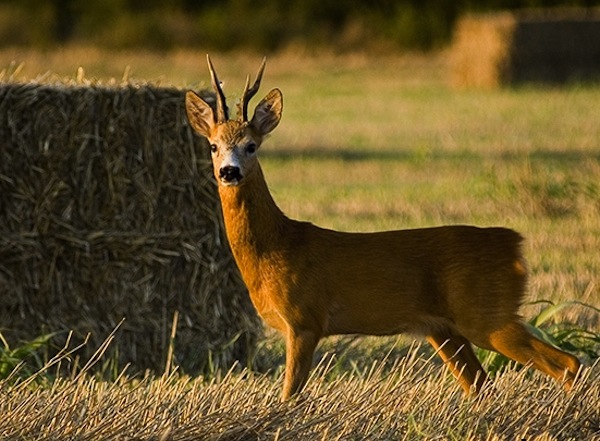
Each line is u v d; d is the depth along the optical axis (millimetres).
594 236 45594
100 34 138500
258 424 23125
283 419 23422
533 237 45531
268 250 26812
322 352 32125
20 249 32750
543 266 41062
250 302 33500
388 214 50344
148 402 24375
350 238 26969
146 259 33125
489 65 107188
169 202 33188
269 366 33156
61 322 32938
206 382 30781
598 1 141875
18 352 30375
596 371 26562
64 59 120750
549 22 107688
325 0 144000
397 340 32781
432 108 93188
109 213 33062
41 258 32812
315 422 23188
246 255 26984
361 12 144500
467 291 26500
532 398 25047
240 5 145625
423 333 27188
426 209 51062
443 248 26719
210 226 33312
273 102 27172
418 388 25469
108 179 32969
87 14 143875
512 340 26422
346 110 92500
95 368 32781
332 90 107250
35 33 134875
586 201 50438
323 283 26672
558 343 29094
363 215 50094
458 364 27359
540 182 51562
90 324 33000
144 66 118688
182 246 33250
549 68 108188
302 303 26688
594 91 102188
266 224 26828
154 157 33094
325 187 58156
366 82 114062
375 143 74375
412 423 23641
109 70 114062
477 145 72125
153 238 33125
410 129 80625
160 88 33062
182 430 22812
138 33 135250
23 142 32656
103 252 33000
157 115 33000
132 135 33000
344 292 26734
